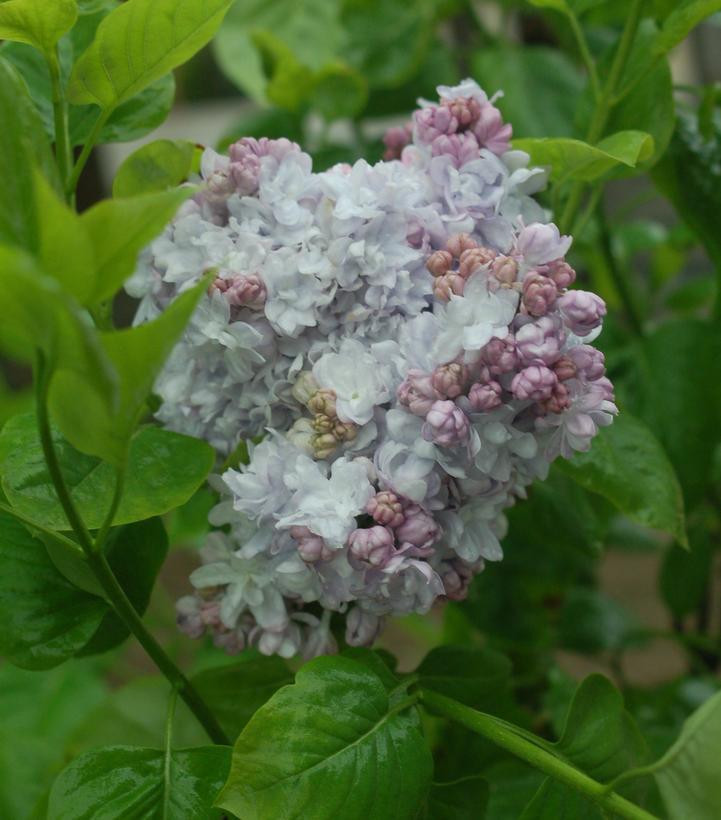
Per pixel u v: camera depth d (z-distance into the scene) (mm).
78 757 337
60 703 648
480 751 462
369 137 672
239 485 327
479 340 301
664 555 631
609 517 518
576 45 604
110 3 404
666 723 593
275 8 690
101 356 243
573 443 319
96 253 258
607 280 648
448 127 354
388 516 310
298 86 570
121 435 279
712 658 652
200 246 338
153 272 352
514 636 565
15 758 562
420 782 323
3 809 545
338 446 328
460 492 329
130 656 810
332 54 677
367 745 319
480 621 561
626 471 401
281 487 326
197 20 344
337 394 321
